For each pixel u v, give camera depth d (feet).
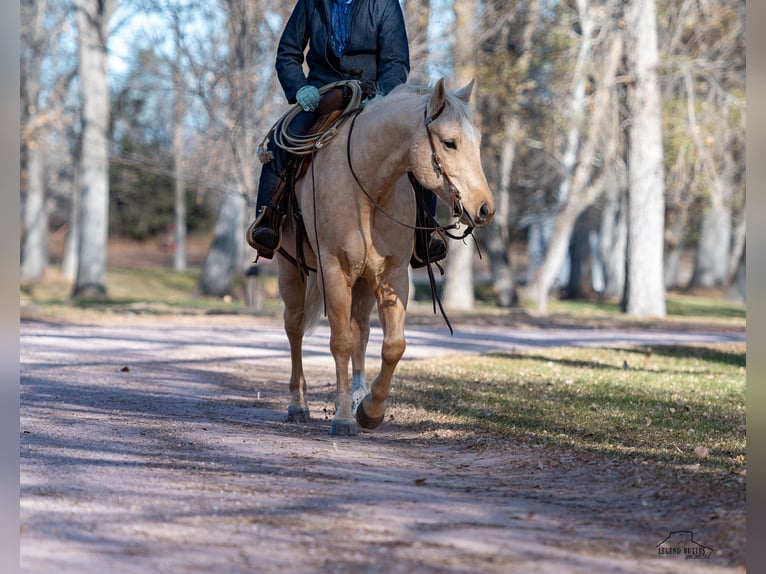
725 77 128.47
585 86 124.88
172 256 242.58
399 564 18.84
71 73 162.20
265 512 22.33
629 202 122.52
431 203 34.71
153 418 36.32
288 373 53.83
